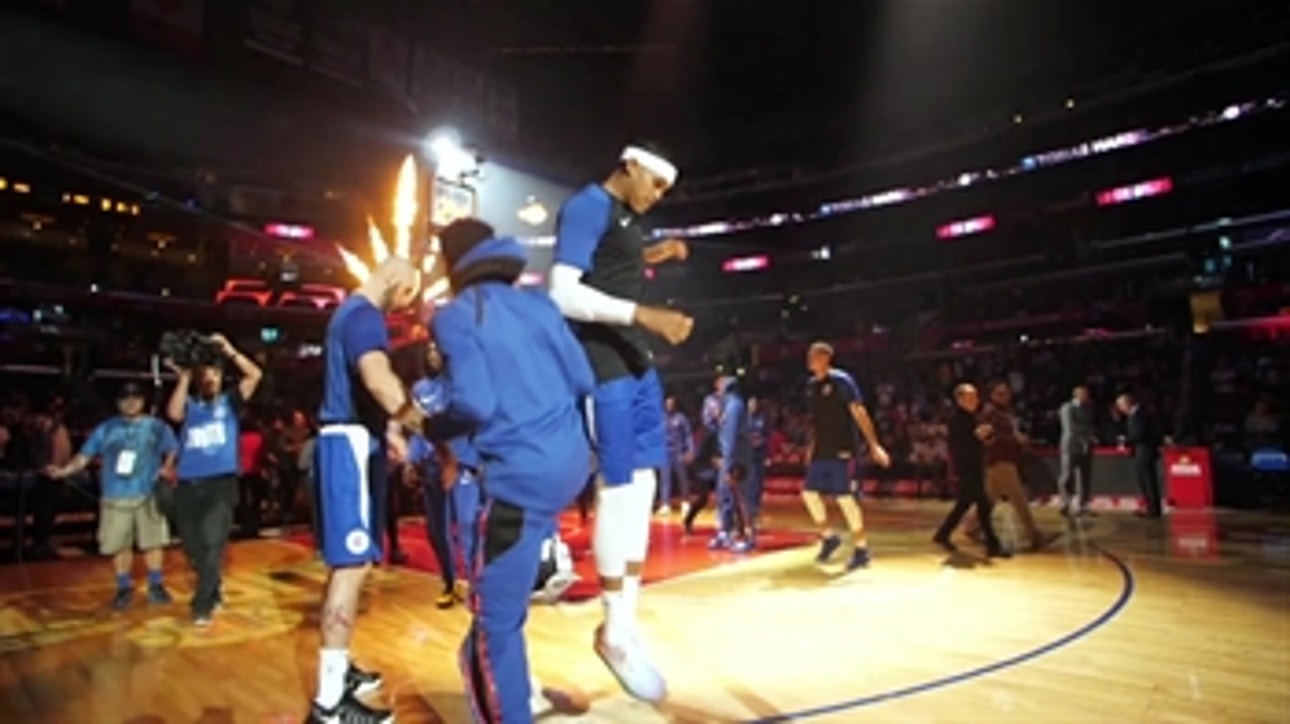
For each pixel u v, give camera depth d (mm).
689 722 3262
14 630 5297
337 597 3246
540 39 24234
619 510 3324
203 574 5508
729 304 30641
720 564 7445
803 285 31156
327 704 3176
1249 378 16406
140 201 23156
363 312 3301
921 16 22891
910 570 6938
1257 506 12148
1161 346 19062
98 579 7633
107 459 6137
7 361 19391
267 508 13109
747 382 25109
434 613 5637
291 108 21875
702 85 27031
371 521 3336
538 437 2561
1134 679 3750
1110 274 22000
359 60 21391
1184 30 21922
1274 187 21172
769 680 3820
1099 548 8133
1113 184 23719
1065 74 24531
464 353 2551
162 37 17953
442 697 3705
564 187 29453
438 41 24016
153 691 3906
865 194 29312
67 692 3900
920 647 4383
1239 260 19719
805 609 5391
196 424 5617
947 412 17359
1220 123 21156
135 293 22594
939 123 27266
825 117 29000
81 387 17297
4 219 21219
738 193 31125
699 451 9664
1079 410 11719
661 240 3850
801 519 11883
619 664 3344
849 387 6973
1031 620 4977
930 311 25281
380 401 3014
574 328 3346
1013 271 24906
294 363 22578
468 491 2857
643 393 3410
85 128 21656
